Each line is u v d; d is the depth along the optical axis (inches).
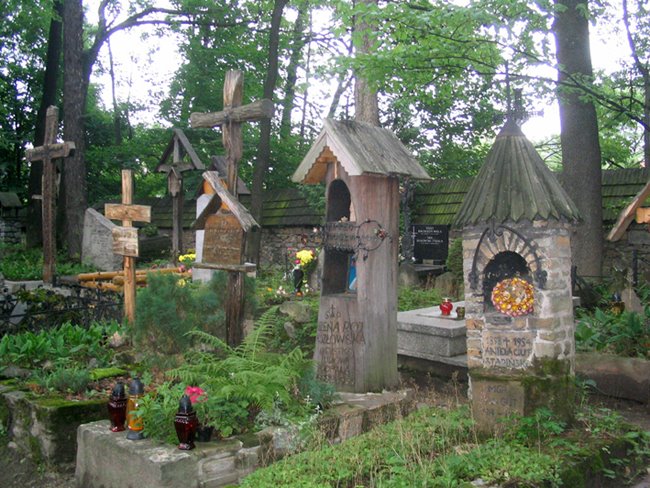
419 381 342.0
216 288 315.0
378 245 282.0
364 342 278.2
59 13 869.8
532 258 223.1
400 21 351.9
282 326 390.3
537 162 236.2
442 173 877.2
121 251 345.4
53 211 513.7
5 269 621.3
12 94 1040.8
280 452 207.2
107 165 964.0
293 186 928.3
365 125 301.3
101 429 209.5
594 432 216.7
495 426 217.2
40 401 233.1
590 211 486.0
